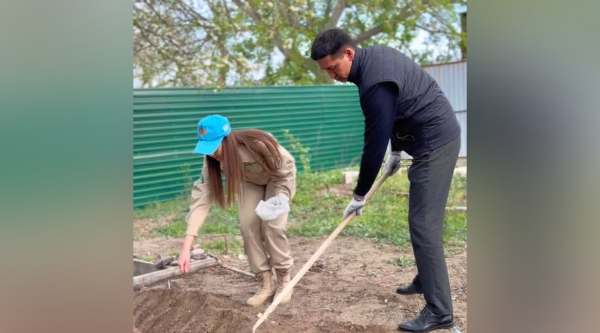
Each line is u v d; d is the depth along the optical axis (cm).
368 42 983
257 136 314
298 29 900
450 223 528
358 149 917
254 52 880
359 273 418
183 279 410
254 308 348
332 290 381
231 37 838
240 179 305
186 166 698
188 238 310
